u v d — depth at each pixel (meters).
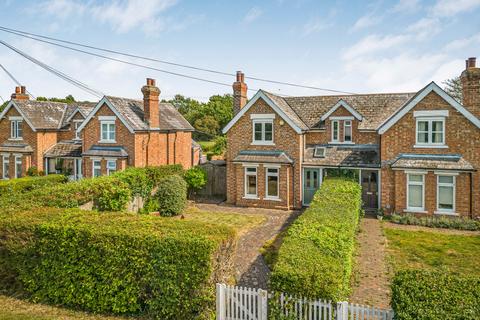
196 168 30.48
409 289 8.22
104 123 30.41
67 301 11.54
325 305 8.98
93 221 12.26
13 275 12.27
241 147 27.78
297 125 26.14
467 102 22.23
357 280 13.65
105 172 30.06
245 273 14.55
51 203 16.33
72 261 11.46
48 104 38.56
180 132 35.00
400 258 15.99
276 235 19.92
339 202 17.00
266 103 26.77
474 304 7.63
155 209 24.47
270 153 26.72
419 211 22.50
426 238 18.97
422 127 22.64
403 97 27.78
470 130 21.42
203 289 10.28
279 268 9.65
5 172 37.22
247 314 9.98
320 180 26.36
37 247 11.83
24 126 35.91
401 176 22.83
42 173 35.34
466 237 19.14
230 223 22.56
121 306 11.01
